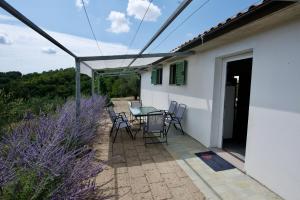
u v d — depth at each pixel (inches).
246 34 127.8
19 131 121.1
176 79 255.3
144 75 565.0
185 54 198.2
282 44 100.7
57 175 74.2
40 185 70.9
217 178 122.2
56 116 163.9
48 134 116.5
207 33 137.1
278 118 102.6
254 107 120.0
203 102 190.1
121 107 537.0
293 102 94.3
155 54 189.2
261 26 110.0
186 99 231.9
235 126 209.5
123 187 112.1
